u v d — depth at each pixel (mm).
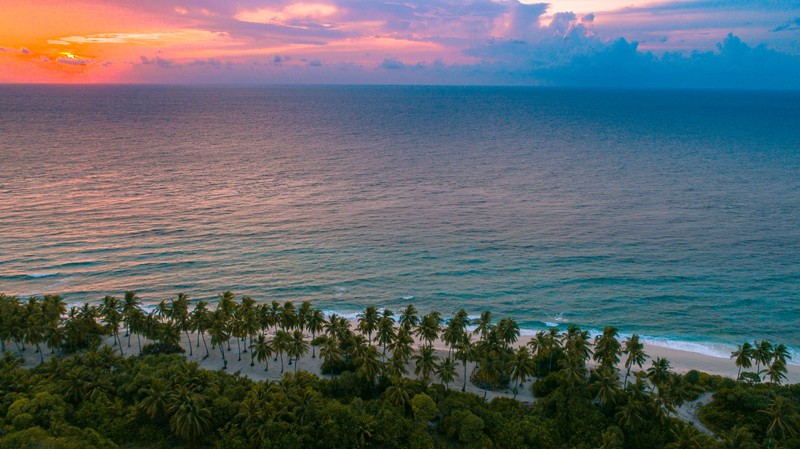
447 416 73000
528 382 87688
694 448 63969
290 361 93625
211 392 73625
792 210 192500
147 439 69125
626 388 81250
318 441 67375
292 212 188875
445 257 148750
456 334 88562
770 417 73062
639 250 154500
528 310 119188
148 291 124938
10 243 150250
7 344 96375
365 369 79812
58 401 72062
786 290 128500
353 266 141625
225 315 92625
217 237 161125
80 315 94688
